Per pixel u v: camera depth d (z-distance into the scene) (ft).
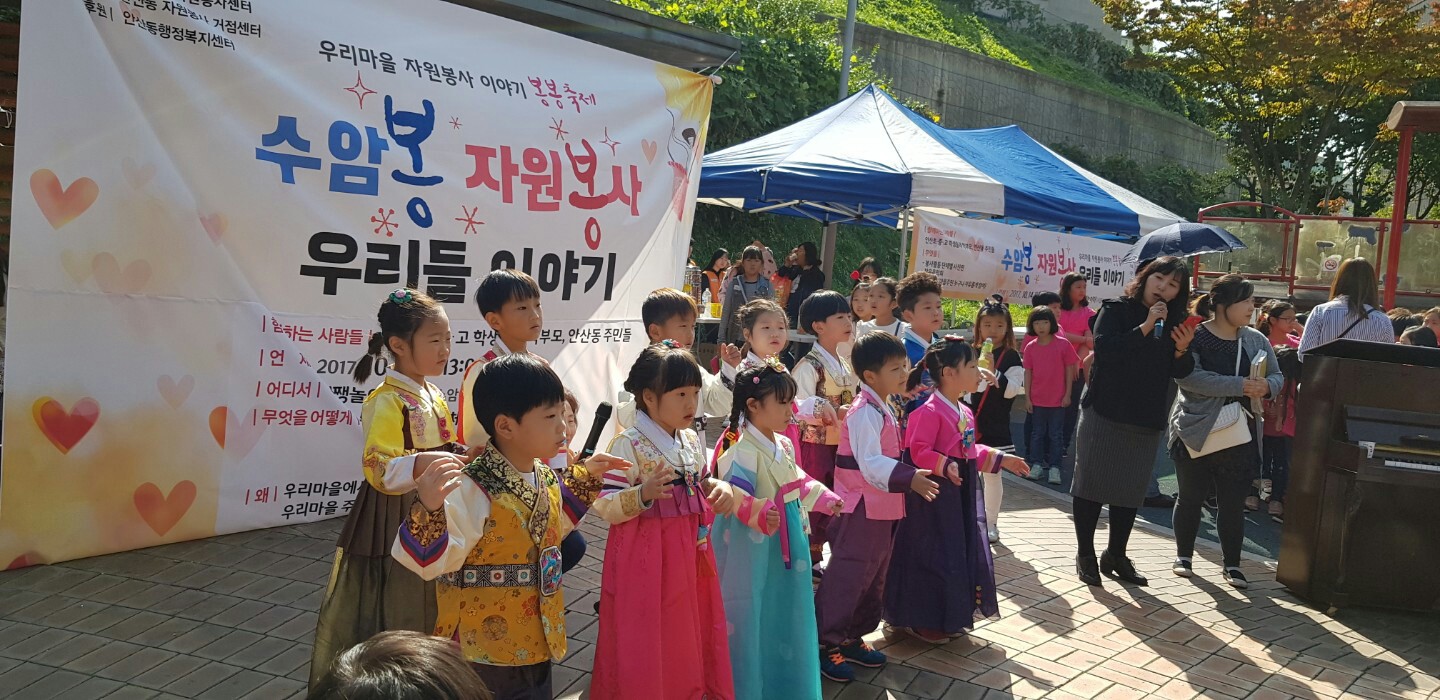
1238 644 14.19
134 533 14.58
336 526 16.42
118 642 12.08
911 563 13.20
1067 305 28.40
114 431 14.01
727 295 31.89
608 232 19.60
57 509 13.84
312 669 9.73
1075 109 78.23
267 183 14.80
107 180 13.34
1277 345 22.35
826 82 52.80
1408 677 13.29
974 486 13.50
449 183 16.85
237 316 14.87
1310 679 13.07
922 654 13.24
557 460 11.48
